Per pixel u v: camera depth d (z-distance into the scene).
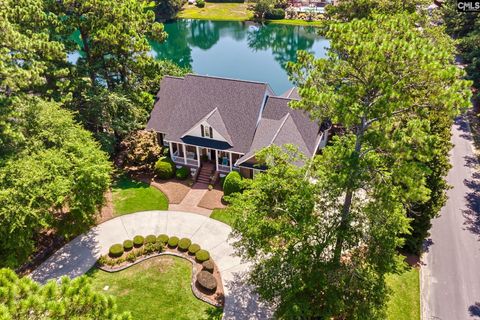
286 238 19.08
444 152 25.20
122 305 23.52
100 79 40.78
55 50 31.72
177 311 23.17
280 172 20.88
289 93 40.50
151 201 33.22
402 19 18.16
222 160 37.16
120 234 29.50
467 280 25.64
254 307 23.41
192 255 27.34
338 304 17.91
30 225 23.30
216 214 31.69
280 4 100.50
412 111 17.67
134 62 38.09
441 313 23.45
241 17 100.69
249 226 20.11
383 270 18.62
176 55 79.25
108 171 28.77
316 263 18.70
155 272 25.98
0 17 25.05
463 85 15.00
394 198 16.89
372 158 18.27
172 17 100.31
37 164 24.48
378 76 16.08
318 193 19.39
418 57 15.34
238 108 36.31
